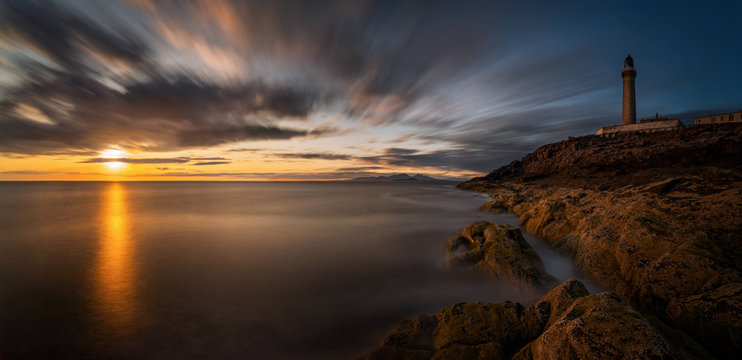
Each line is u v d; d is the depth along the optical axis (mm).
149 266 15328
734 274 6340
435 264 14438
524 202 28281
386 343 7066
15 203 53281
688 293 6602
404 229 24500
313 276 13617
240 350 8203
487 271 11109
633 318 4516
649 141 63312
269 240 21094
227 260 16281
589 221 13023
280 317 9867
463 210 37188
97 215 35938
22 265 15656
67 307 10836
